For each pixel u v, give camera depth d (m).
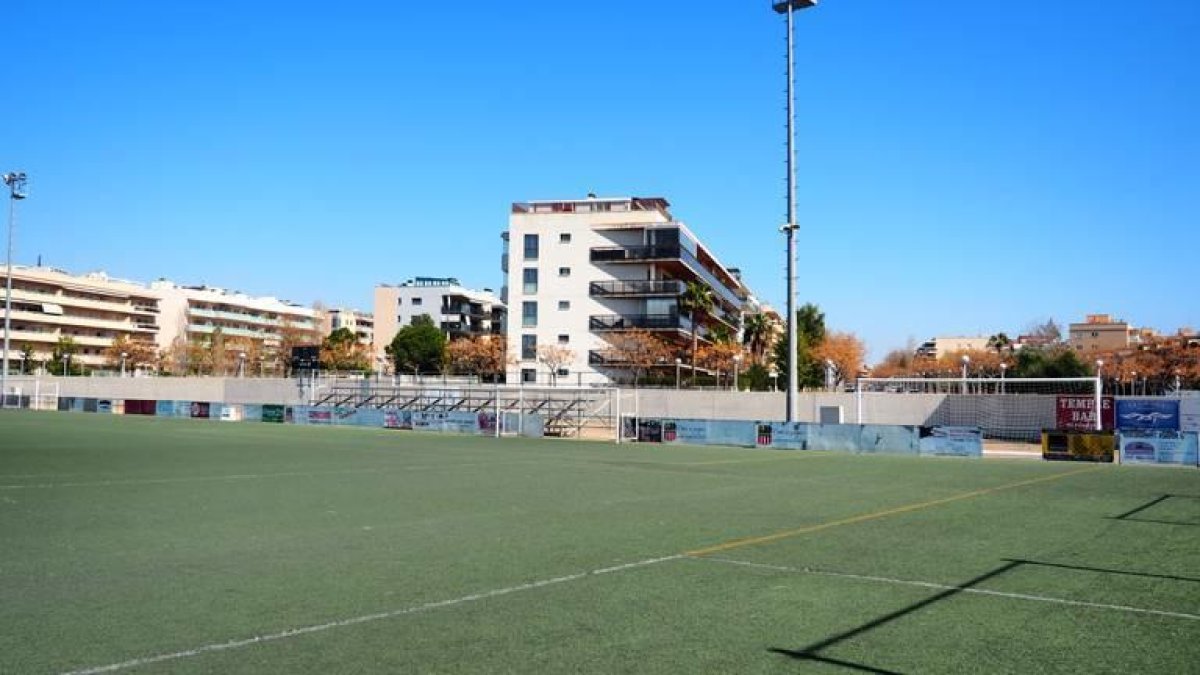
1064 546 12.17
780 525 14.15
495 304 142.88
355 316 182.38
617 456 33.28
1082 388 71.25
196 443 35.72
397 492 18.94
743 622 7.70
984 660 6.63
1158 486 22.44
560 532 13.14
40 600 8.38
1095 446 33.69
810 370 99.38
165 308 140.12
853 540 12.56
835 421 50.59
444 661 6.45
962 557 11.20
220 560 10.60
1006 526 14.28
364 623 7.54
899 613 8.10
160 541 12.05
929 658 6.67
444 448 36.28
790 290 39.84
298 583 9.23
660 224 84.25
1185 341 112.62
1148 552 11.68
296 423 59.56
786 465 29.45
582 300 86.25
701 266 95.06
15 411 68.44
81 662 6.37
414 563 10.46
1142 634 7.42
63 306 124.44
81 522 13.89
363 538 12.44
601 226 86.25
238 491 18.78
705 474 25.09
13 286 117.25
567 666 6.34
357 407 61.25
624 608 8.19
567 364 84.38
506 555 11.07
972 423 49.12
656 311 85.00
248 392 72.31
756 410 54.28
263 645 6.84
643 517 15.02
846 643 7.06
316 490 19.19
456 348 102.69
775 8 37.97
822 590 9.10
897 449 37.97
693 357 79.81
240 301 151.00
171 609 8.02
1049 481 23.92
